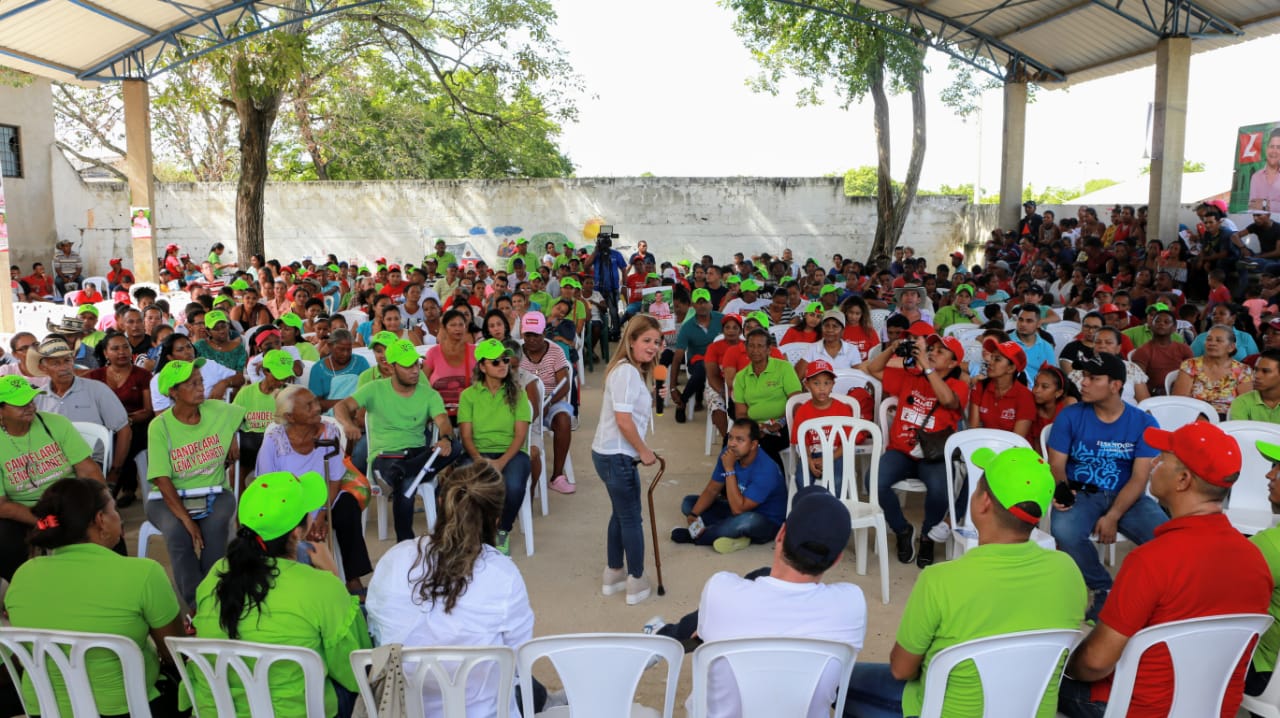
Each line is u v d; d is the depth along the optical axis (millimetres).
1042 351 6770
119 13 11867
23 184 18469
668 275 15281
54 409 5246
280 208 20188
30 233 18688
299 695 2744
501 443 5324
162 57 15688
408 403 5242
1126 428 4441
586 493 6633
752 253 21031
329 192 20219
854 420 5148
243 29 13516
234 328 8164
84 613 2916
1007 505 2709
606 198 20688
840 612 2773
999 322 7465
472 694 2736
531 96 18938
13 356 6953
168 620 3066
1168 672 2729
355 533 4684
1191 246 12898
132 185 13922
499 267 20641
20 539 4273
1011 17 15039
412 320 9664
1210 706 2783
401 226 20453
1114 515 4375
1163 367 7102
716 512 5520
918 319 7855
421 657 2643
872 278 13273
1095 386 4387
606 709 2709
